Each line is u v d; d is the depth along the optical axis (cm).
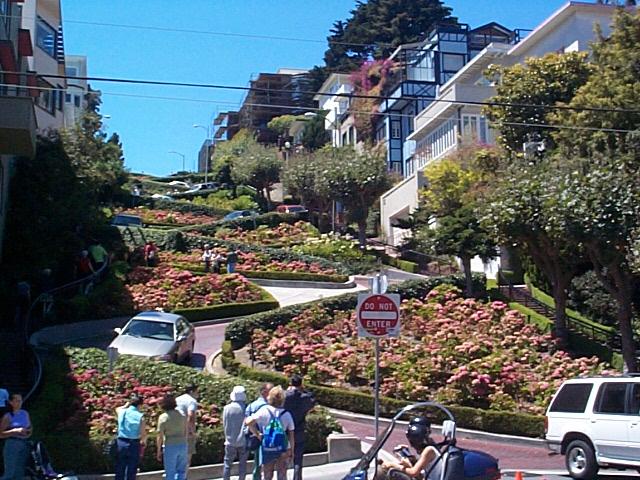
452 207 4459
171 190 9738
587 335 2997
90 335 2933
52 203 3566
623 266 2653
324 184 5756
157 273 3616
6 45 2858
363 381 2358
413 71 8562
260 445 1245
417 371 2328
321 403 2242
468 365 2283
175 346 2383
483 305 3086
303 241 5456
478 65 5822
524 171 2977
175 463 1240
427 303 3222
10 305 2945
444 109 5641
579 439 1606
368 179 5650
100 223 4100
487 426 2098
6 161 3272
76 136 4538
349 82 9906
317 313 2920
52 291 3238
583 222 2584
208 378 1856
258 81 13100
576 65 4000
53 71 4975
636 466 1526
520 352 2586
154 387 1820
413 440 947
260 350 2564
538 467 1770
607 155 2759
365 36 11944
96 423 1634
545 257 2958
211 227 5738
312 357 2427
